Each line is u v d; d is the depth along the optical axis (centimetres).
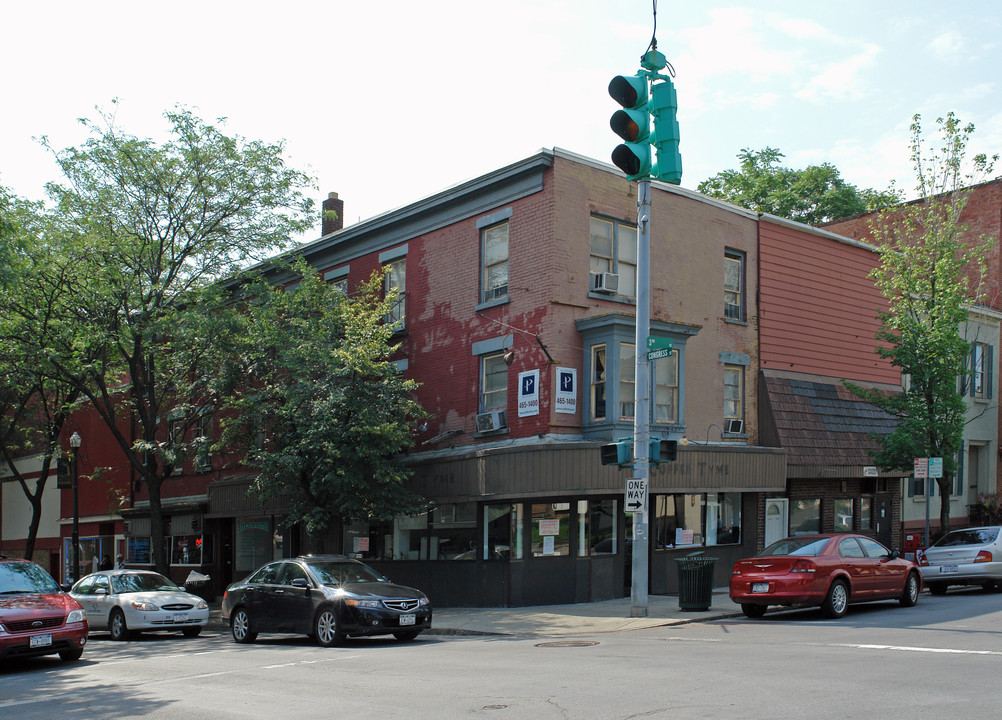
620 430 2073
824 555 1667
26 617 1436
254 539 3012
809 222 4509
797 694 876
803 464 2478
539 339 2131
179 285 2450
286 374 2345
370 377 2220
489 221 2311
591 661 1180
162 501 3403
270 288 2402
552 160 2147
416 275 2531
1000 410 3291
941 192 2553
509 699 914
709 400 2391
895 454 2392
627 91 1406
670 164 1448
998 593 2098
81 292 2278
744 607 1730
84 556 3956
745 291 2520
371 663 1280
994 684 903
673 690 923
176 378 2498
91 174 2309
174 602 2005
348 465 2112
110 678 1273
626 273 2267
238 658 1453
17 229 2106
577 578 2122
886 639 1293
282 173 2459
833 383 2686
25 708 1035
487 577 2119
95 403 2445
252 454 2270
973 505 3192
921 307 2491
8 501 4666
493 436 2241
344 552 2608
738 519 2452
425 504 2219
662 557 2269
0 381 2534
